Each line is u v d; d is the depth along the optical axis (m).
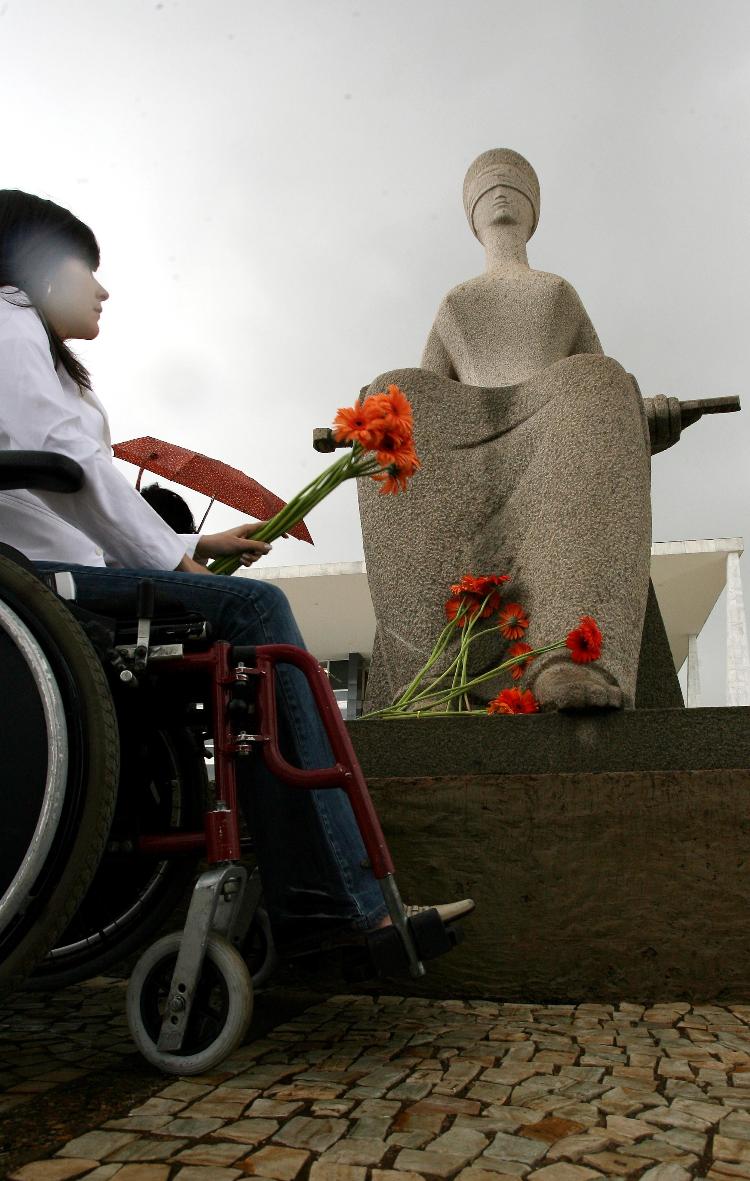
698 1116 1.09
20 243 1.64
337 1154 0.97
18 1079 1.27
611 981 1.82
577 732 2.00
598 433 2.64
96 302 1.74
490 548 2.81
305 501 1.81
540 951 1.85
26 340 1.54
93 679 1.17
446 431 2.97
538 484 2.72
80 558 1.63
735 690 11.85
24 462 1.22
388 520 2.93
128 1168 0.93
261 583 1.52
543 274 3.56
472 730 2.05
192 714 1.55
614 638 2.39
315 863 1.45
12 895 1.06
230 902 1.33
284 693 1.48
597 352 3.57
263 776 1.48
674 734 1.96
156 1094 1.19
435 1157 0.96
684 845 1.85
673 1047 1.44
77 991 1.95
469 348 3.51
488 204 3.94
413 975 1.35
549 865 1.89
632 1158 0.96
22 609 1.18
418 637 2.80
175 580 1.51
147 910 1.74
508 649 2.72
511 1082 1.24
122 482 1.53
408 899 1.92
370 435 1.72
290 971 1.96
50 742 1.11
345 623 14.10
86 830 1.12
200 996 1.31
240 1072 1.30
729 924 1.81
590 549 2.50
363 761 2.09
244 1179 0.90
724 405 3.42
